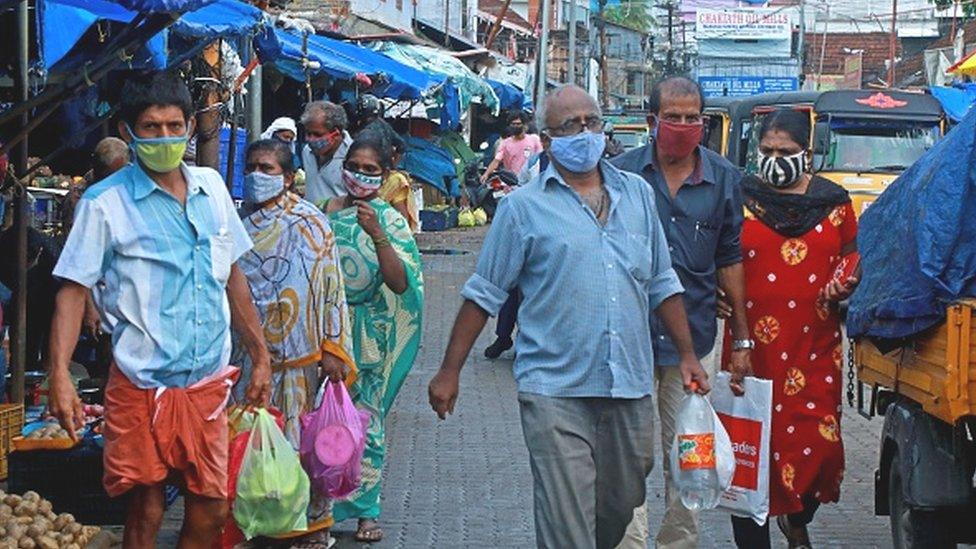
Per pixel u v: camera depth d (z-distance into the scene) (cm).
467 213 3559
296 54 1745
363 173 887
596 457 657
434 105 2917
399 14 4400
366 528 907
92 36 1035
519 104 3900
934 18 8138
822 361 810
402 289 892
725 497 769
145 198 636
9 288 1202
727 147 2845
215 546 706
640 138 3897
